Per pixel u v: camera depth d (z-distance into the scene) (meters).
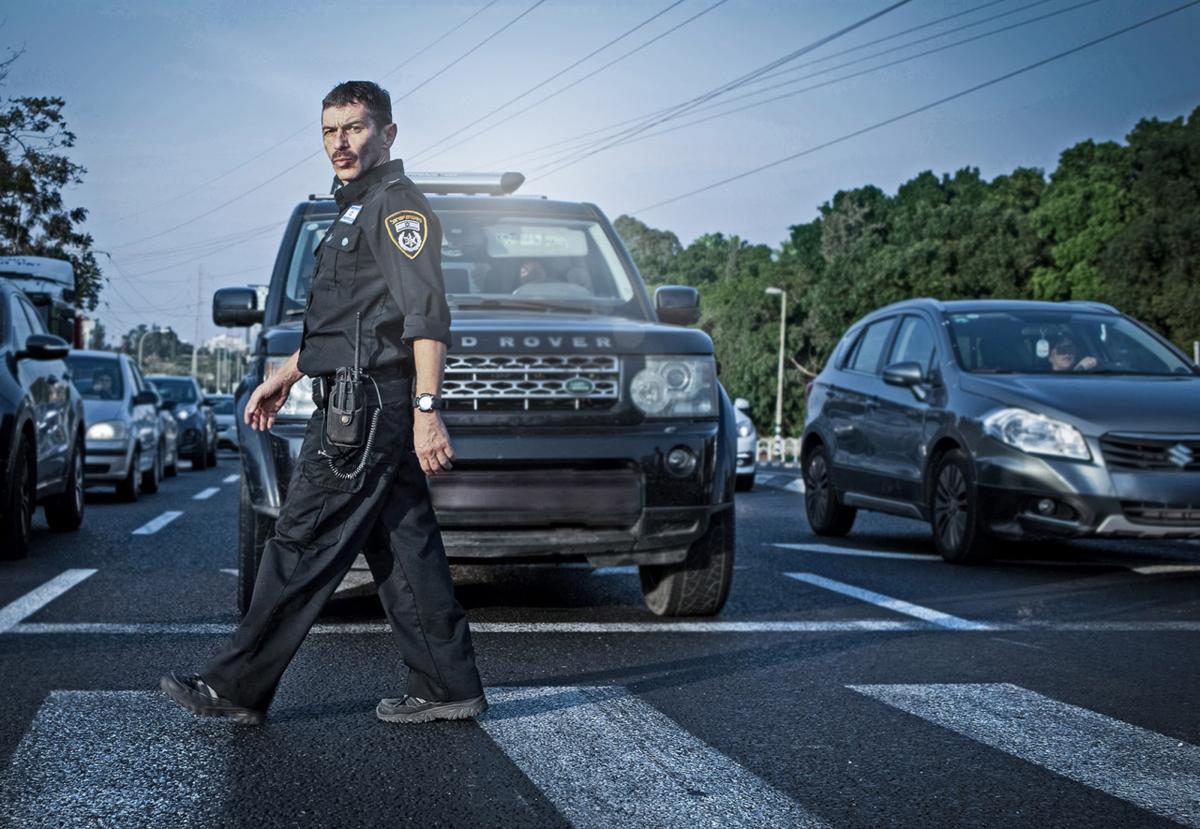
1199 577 8.38
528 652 5.52
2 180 25.11
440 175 9.26
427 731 4.07
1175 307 58.44
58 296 20.84
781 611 6.75
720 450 6.06
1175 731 4.20
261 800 3.35
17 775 3.55
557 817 3.24
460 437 5.71
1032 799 3.44
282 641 3.95
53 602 6.81
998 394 9.08
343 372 3.86
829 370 11.77
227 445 37.00
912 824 3.22
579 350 5.88
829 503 11.15
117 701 4.45
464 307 6.80
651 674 5.06
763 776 3.63
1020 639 5.95
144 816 3.21
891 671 5.17
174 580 7.73
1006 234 68.50
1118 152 68.81
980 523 8.84
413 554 4.04
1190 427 8.49
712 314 95.12
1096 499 8.35
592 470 5.87
